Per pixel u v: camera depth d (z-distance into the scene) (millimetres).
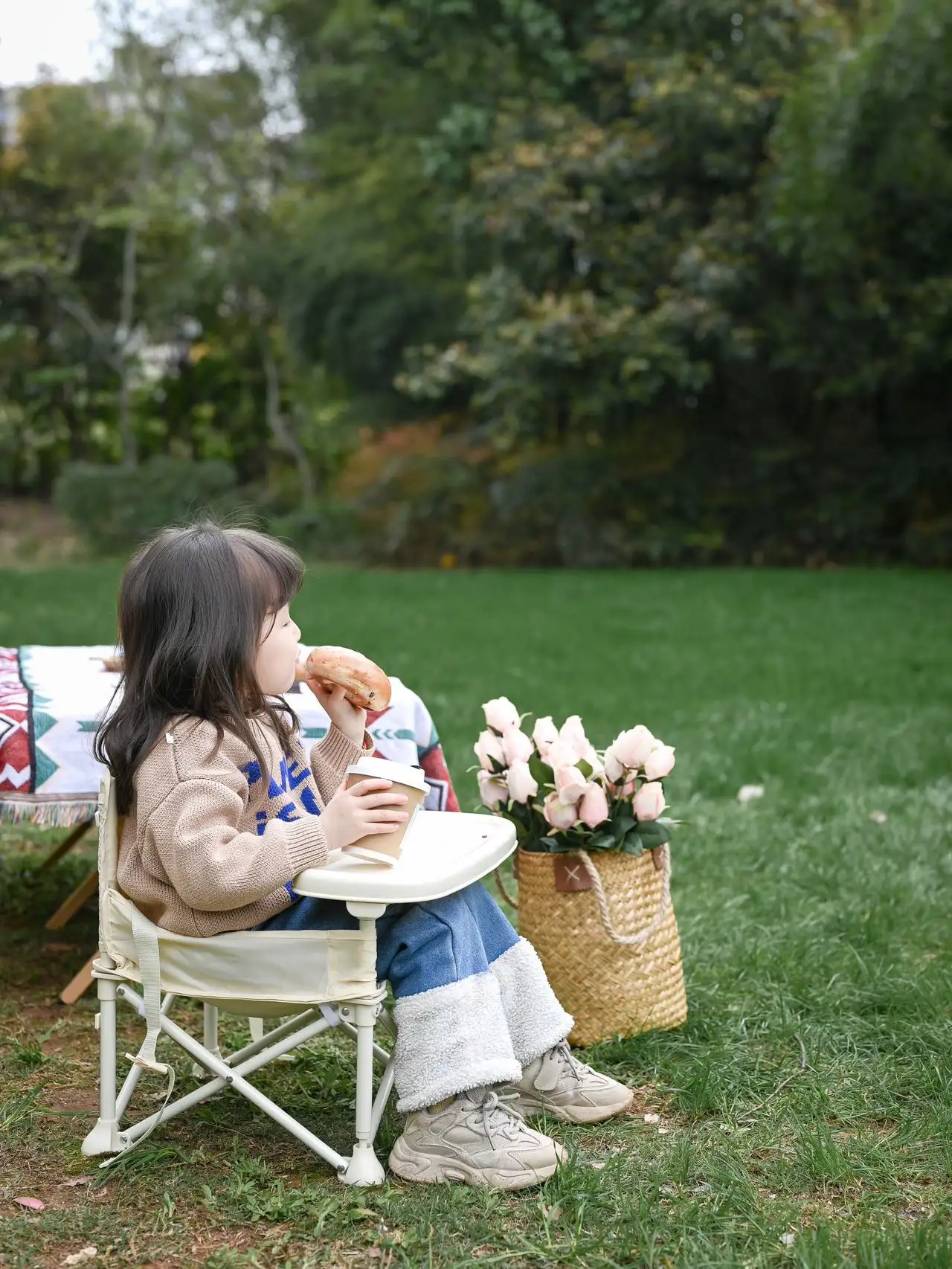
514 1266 2254
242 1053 2727
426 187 21500
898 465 18484
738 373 19078
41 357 27297
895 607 12773
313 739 3535
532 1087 2807
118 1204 2480
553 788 3225
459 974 2559
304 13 24703
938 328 16641
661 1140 2711
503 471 20750
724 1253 2273
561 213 17688
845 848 4711
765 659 9430
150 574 2578
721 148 18094
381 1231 2355
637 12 18719
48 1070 3121
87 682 3729
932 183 15555
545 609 13156
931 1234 2266
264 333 25641
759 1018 3334
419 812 2955
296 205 23844
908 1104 2891
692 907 4152
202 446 28734
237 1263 2258
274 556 2662
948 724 6926
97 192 25562
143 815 2467
